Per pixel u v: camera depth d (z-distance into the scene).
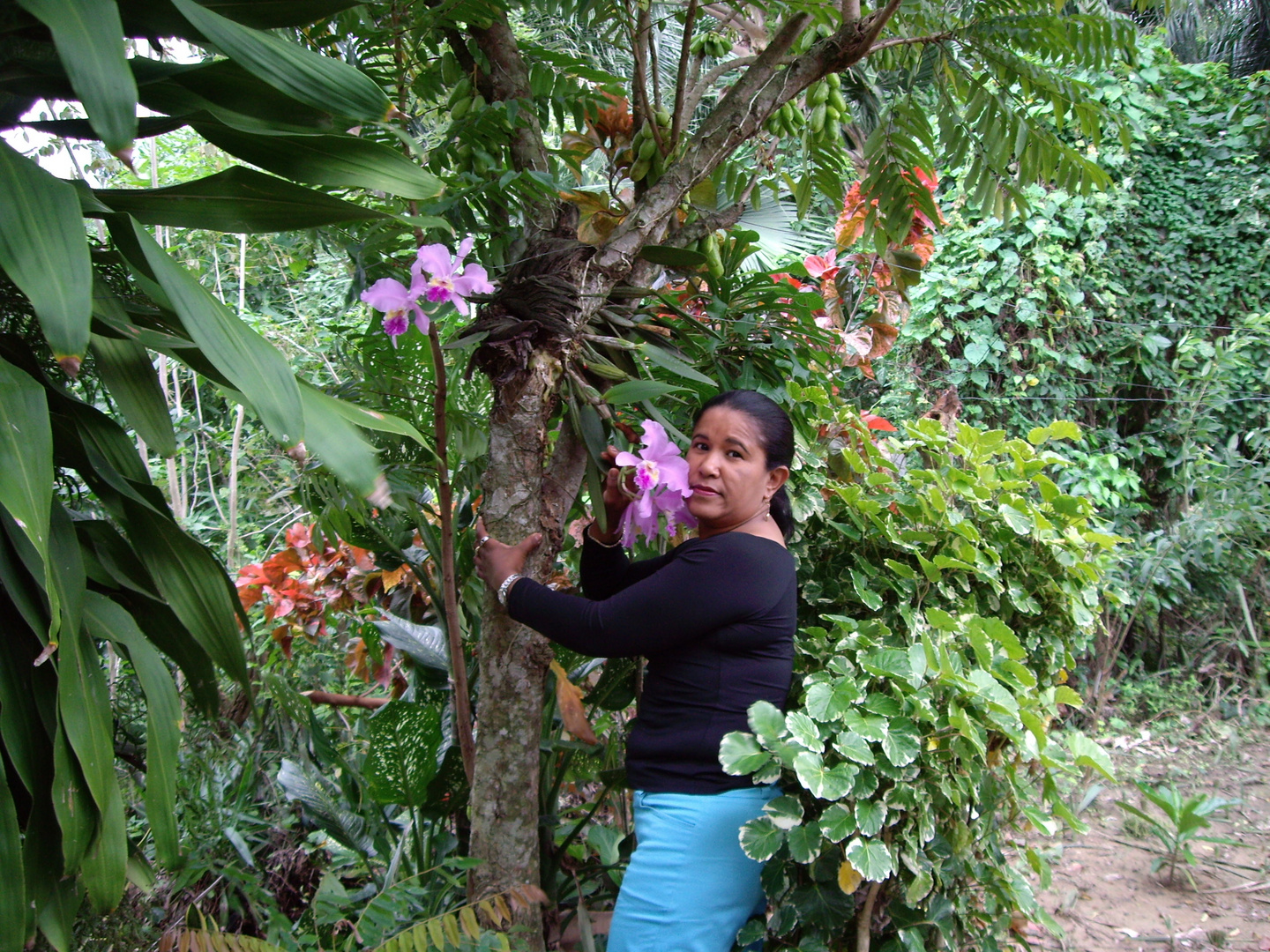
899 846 1.58
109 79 0.87
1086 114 2.13
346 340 2.24
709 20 2.51
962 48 2.11
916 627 1.88
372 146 1.13
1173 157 5.22
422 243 1.73
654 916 1.51
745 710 1.54
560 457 1.84
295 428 0.98
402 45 1.83
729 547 1.54
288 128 1.15
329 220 1.16
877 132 2.35
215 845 2.00
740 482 1.59
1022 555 2.11
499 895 1.53
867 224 2.54
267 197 1.12
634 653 1.53
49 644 0.91
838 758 1.56
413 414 2.09
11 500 0.87
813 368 2.36
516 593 1.60
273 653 2.63
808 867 1.59
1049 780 1.80
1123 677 4.50
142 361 1.16
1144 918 2.69
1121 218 5.02
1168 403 4.96
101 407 1.65
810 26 1.96
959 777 1.66
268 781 2.35
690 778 1.54
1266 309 5.03
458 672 1.86
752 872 1.55
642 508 1.57
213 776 2.10
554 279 1.63
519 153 1.84
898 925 1.68
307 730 2.39
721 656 1.55
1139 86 5.18
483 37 1.86
